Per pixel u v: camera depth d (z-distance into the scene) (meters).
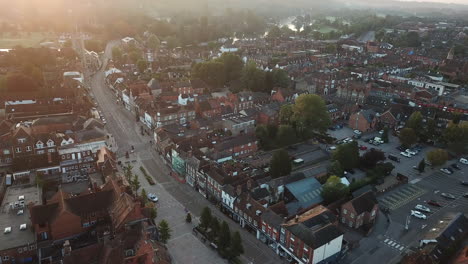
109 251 83.69
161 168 156.12
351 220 120.19
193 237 113.50
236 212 121.56
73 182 137.38
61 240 102.19
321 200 130.88
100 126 178.75
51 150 153.00
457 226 115.50
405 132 179.88
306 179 137.88
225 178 127.69
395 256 108.62
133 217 101.25
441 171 162.12
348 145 155.88
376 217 127.00
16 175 137.50
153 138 185.38
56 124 171.75
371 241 115.00
